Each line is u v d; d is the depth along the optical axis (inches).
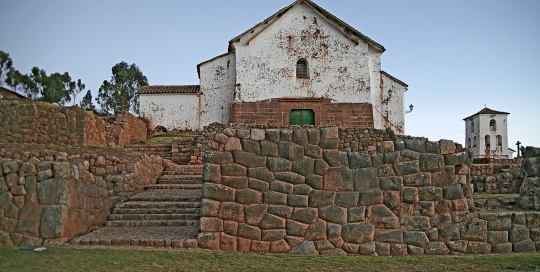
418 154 343.6
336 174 337.4
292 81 1147.3
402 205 336.8
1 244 324.5
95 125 814.5
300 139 340.5
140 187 571.2
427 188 339.9
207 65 1250.0
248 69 1147.9
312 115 1146.0
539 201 430.6
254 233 330.3
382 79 1202.6
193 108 1253.1
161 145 921.5
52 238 334.0
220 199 333.7
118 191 490.9
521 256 319.3
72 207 356.2
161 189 591.8
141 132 1122.0
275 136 340.5
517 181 627.2
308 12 1169.4
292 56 1155.9
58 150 623.5
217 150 338.3
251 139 339.6
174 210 466.9
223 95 1242.6
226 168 335.6
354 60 1163.3
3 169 336.2
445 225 336.8
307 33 1164.5
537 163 447.8
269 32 1160.8
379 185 338.0
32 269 254.7
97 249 317.7
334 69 1157.7
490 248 337.4
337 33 1168.8
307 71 1161.4
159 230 402.3
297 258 309.4
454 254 332.5
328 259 308.5
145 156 612.7
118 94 2124.8
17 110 746.2
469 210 345.1
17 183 337.1
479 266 288.7
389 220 334.0
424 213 336.5
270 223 331.0
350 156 340.2
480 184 637.9
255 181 335.0
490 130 2162.9
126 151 666.8
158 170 676.1
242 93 1139.3
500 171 695.1
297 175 336.5
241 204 333.1
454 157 345.4
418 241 332.5
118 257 294.0
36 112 748.0
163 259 292.7
